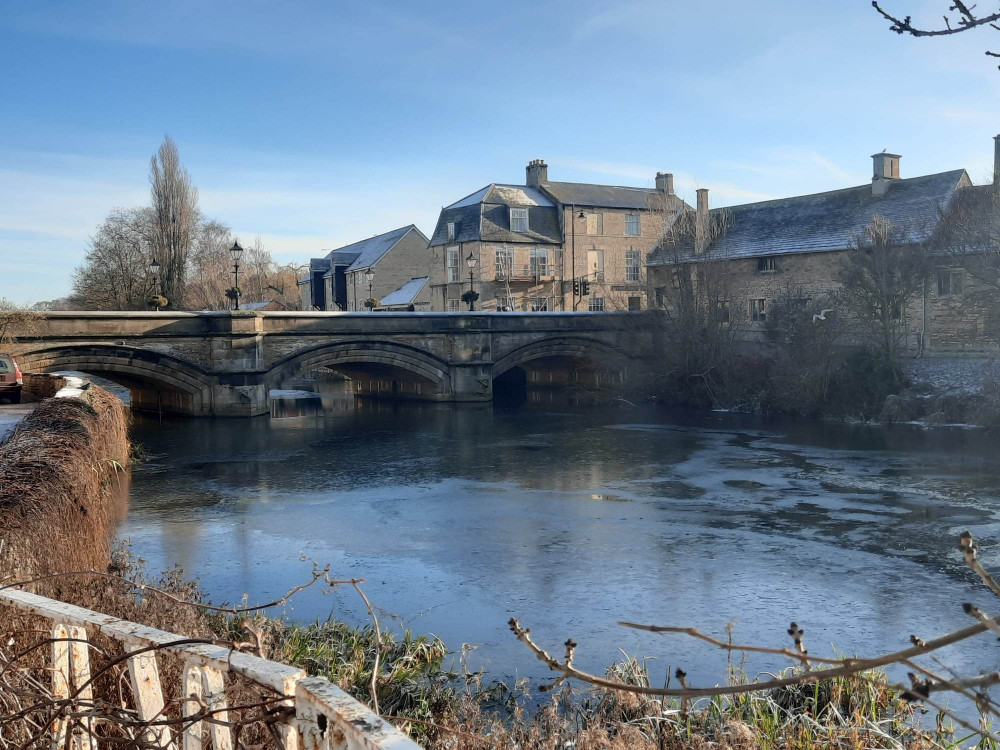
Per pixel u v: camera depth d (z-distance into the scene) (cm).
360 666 817
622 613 1168
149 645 251
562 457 2447
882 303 3127
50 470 923
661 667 978
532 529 1636
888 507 1762
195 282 7038
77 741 292
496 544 1531
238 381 3322
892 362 3095
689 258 4272
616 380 4225
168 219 5325
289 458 2466
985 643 1043
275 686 207
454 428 3106
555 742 607
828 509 1756
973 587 1264
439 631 1093
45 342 2941
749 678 922
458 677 877
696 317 3838
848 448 2473
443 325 3784
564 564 1402
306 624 1109
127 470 2256
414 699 752
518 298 5053
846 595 1234
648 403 3919
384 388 4403
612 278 5322
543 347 3984
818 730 627
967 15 248
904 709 707
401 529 1644
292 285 9456
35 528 689
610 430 2997
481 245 4931
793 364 3347
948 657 996
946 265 3138
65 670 299
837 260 3769
